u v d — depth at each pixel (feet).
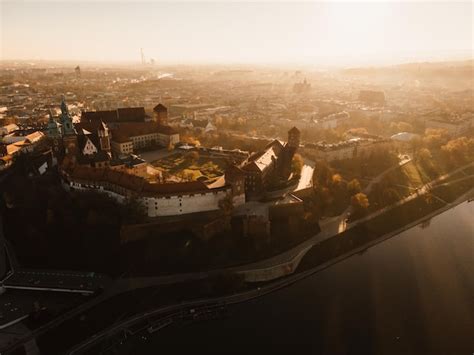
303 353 578.66
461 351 577.84
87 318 627.46
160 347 584.81
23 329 608.60
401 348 583.99
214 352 579.48
